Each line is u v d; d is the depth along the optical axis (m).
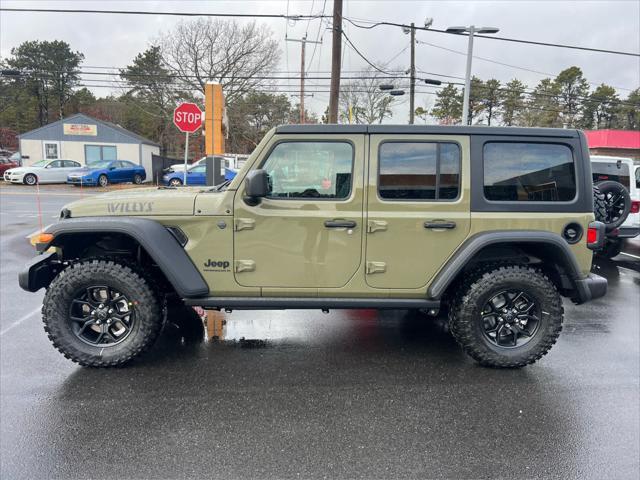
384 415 2.86
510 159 3.43
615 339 4.22
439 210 3.37
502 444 2.57
